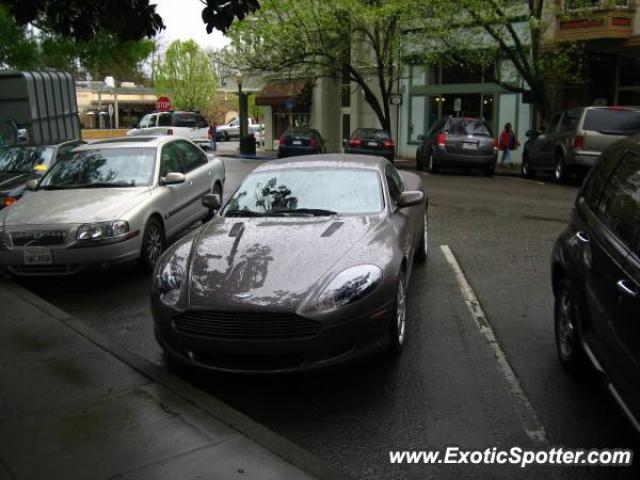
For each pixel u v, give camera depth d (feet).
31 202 26.63
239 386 16.53
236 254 17.44
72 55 76.13
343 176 22.00
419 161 73.92
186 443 13.17
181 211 30.48
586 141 53.93
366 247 17.66
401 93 93.25
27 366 17.21
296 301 15.47
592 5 69.41
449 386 16.19
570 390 15.87
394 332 17.29
